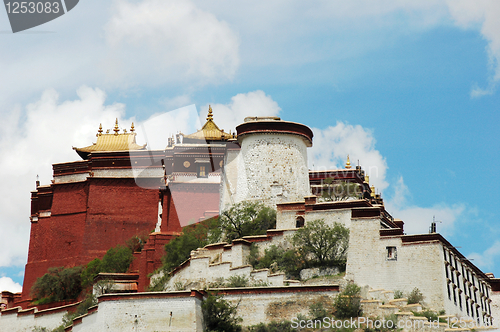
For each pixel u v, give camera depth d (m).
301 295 56.66
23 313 70.12
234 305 57.34
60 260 86.56
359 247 60.66
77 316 64.94
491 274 75.31
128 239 84.38
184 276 66.06
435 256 58.19
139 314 56.78
